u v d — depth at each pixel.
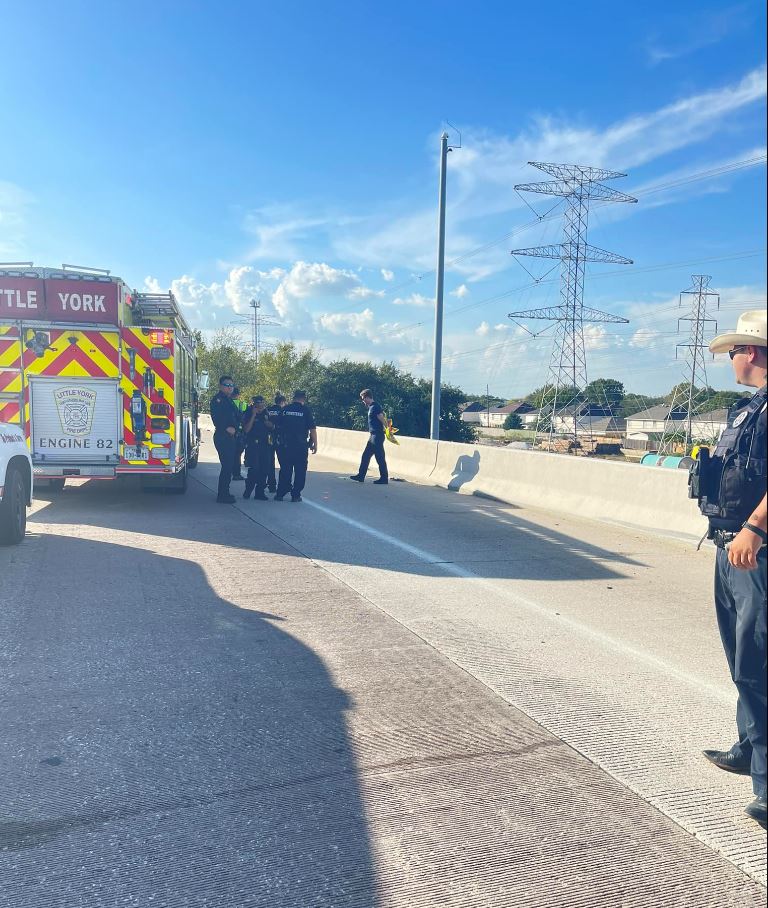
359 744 4.02
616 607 6.79
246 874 2.93
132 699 4.54
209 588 7.05
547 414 122.94
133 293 12.45
